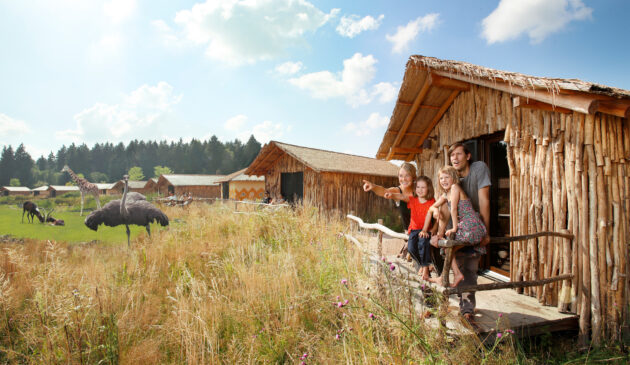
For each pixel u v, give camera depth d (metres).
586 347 3.52
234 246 7.14
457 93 5.74
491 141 5.39
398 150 6.89
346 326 3.26
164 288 5.38
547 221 4.10
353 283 3.88
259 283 4.82
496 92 4.93
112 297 4.31
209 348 3.41
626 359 3.15
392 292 3.20
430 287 3.21
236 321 4.02
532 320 3.60
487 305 4.06
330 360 3.00
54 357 3.24
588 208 3.71
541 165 4.21
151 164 133.38
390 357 2.55
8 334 3.72
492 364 2.70
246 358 3.29
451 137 5.97
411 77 5.40
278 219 8.46
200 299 4.32
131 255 6.82
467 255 3.22
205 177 45.22
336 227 7.92
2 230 13.54
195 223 10.21
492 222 5.53
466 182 3.45
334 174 15.66
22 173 133.75
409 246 3.75
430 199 3.77
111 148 147.00
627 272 3.55
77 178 22.27
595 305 3.58
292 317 3.96
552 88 3.48
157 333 3.98
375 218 16.39
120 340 3.59
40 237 11.34
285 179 18.69
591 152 3.68
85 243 9.82
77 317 3.61
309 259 5.83
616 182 3.64
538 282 3.43
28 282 4.82
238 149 118.56
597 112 3.66
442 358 2.46
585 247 3.68
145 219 10.32
